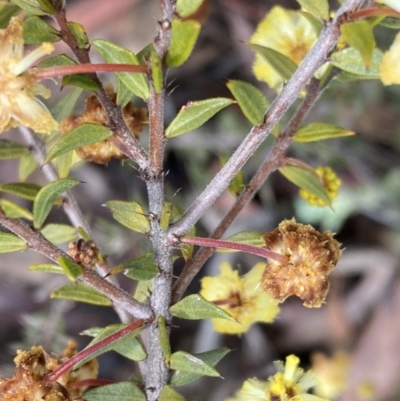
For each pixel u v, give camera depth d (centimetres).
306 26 17
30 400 14
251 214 28
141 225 14
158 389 15
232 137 28
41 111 13
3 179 28
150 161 14
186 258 15
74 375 15
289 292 14
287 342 28
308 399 15
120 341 14
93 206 29
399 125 30
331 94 27
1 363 26
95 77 14
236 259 26
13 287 28
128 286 27
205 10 28
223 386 27
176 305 14
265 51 15
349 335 28
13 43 13
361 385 25
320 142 27
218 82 31
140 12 28
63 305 23
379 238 29
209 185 14
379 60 14
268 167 16
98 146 14
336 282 29
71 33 14
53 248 14
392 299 28
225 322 16
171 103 30
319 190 16
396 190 29
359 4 13
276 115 14
